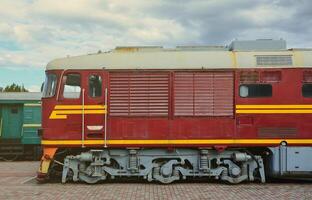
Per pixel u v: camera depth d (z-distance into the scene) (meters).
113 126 14.12
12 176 16.83
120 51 14.88
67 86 14.30
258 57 14.22
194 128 14.05
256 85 14.11
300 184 14.07
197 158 14.20
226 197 11.68
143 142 14.03
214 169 14.10
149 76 14.21
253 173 14.20
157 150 14.20
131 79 14.23
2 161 26.67
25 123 26.88
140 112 14.13
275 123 14.03
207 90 14.13
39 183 14.45
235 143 13.99
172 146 14.05
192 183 14.34
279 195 11.95
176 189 13.04
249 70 14.11
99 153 14.20
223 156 14.16
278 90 14.08
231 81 14.13
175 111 14.10
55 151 14.18
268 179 15.20
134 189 13.07
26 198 11.66
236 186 13.64
